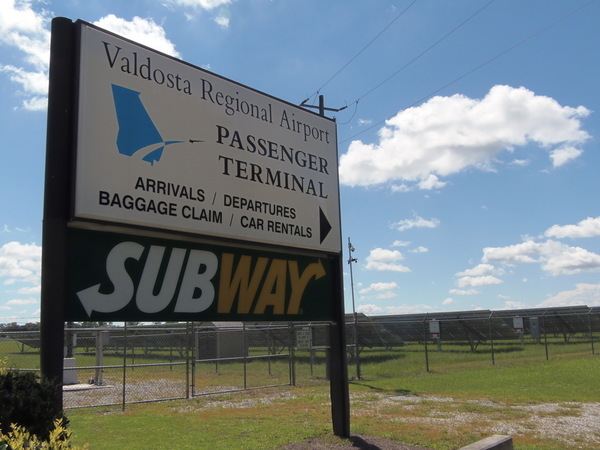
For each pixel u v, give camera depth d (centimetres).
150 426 1012
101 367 1277
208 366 2516
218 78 786
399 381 1727
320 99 1427
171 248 705
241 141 804
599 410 1127
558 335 4247
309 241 887
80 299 599
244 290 797
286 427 965
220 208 753
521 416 1062
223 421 1060
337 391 887
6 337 1827
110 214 618
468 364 2203
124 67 663
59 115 602
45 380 436
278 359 2730
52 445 325
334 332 909
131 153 651
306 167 909
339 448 795
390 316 4206
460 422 1002
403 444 814
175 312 700
